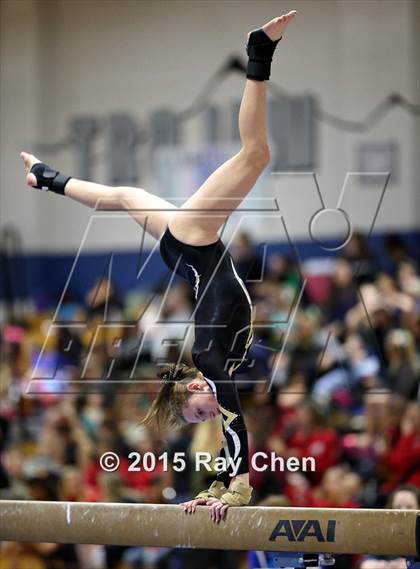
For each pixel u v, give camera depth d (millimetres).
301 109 19734
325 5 20047
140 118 21172
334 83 19922
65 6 21766
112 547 11375
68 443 12797
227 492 6992
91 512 7160
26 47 21812
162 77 21125
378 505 10961
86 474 11883
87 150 21328
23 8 21828
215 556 11125
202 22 20953
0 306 20484
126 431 12430
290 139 19781
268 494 11148
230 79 20672
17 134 21859
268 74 6941
